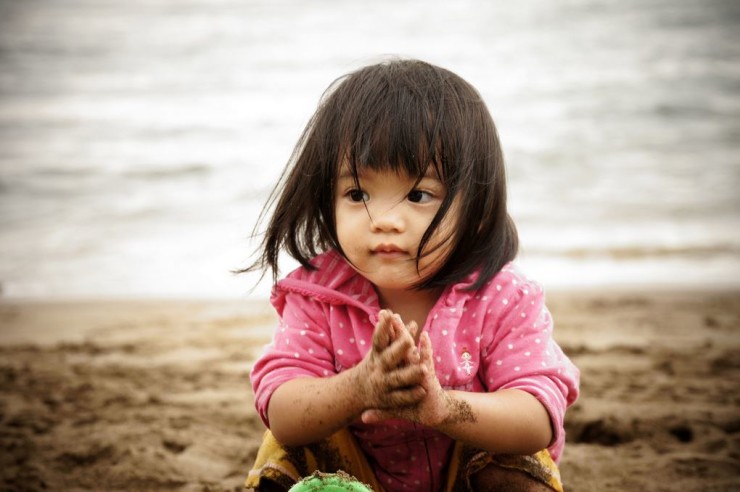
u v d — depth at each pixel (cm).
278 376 182
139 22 2734
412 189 167
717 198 995
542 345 180
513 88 1778
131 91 1908
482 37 2355
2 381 413
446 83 177
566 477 278
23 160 1297
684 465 286
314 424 170
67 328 554
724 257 757
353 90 176
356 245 170
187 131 1515
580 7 2659
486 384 186
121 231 887
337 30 2517
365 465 190
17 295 657
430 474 190
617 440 325
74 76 2088
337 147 172
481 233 179
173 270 736
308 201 180
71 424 337
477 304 182
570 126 1449
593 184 1080
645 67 1934
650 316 562
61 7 3084
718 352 456
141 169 1226
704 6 2594
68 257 784
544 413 172
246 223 912
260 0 2964
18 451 302
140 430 328
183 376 423
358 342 183
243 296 651
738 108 1551
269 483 185
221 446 310
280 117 1614
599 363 436
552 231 866
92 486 273
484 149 175
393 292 186
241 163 1257
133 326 557
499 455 182
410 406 158
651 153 1255
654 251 782
